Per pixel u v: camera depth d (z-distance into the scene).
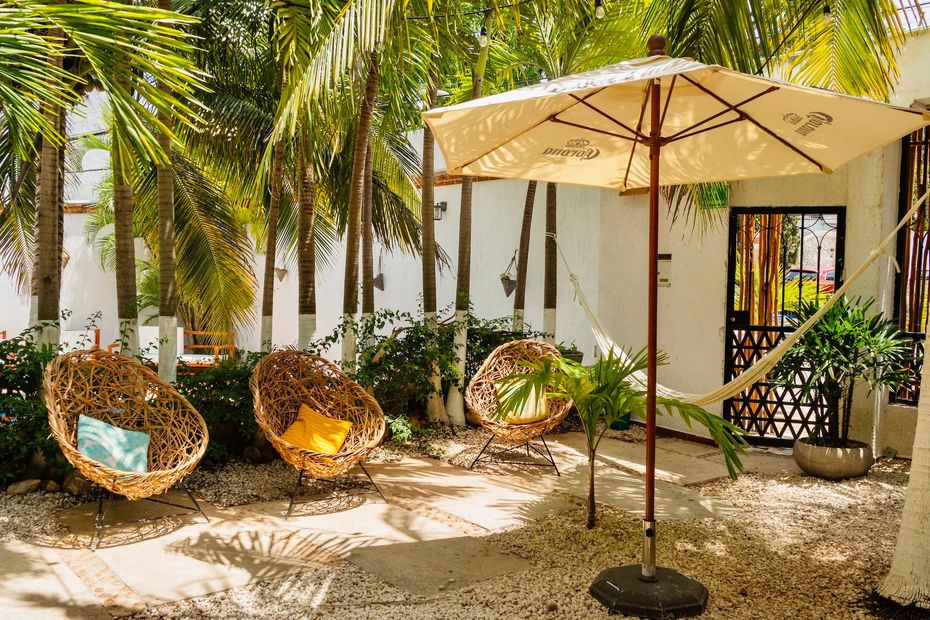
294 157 7.08
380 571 3.59
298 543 3.97
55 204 5.17
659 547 4.00
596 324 5.05
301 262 6.41
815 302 5.68
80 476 4.73
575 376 4.18
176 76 2.91
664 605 3.14
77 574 3.49
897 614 3.19
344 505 4.70
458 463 5.85
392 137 8.82
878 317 5.58
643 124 3.79
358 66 4.96
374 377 6.47
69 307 14.43
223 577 3.48
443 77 7.14
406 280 11.16
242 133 7.02
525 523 4.38
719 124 3.28
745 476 5.68
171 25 6.32
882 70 5.27
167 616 3.05
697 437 6.88
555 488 5.20
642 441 6.90
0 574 3.44
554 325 7.68
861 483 5.46
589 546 3.98
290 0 4.48
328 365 5.45
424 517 4.47
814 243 6.58
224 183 8.09
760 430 6.77
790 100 3.17
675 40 5.02
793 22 5.36
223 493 4.86
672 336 7.20
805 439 5.78
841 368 5.40
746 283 6.84
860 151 3.44
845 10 5.19
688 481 5.48
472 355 7.45
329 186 7.93
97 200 14.68
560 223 8.95
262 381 5.14
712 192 6.68
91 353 4.59
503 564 3.72
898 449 6.18
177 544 3.92
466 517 4.48
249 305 8.67
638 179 4.38
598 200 8.45
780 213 6.54
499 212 9.70
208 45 6.74
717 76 3.15
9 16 2.53
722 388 4.08
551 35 6.71
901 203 6.19
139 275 14.40
